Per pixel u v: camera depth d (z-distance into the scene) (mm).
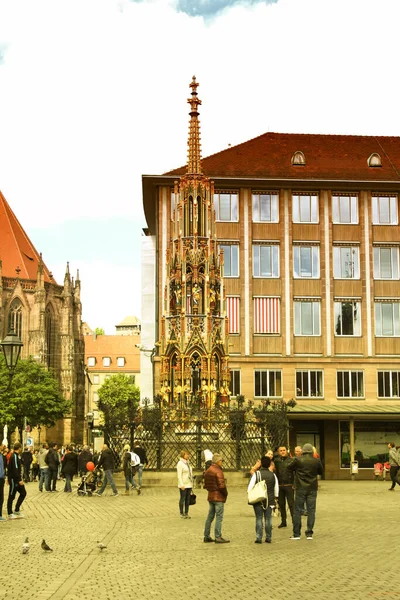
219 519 19031
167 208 67438
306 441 61594
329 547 18000
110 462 35094
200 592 12797
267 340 66312
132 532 21359
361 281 67438
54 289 123688
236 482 37312
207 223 44469
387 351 67000
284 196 67750
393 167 70938
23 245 132000
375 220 68125
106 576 14375
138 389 161000
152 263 71375
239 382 65750
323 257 67438
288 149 71938
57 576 14336
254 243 67188
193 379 42375
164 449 38281
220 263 44156
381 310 67438
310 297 67062
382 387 66500
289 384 65938
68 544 18906
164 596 12461
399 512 27641
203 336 42469
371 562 15734
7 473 25266
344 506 30297
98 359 183875
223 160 69375
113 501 31969
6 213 132375
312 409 61000
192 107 46250
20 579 14055
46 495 35938
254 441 38344
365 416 59250
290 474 22375
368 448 61312
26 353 118562
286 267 67000
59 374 123188
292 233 67500
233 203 67500
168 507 29125
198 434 38031
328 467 61000
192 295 43344
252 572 14719
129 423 38938
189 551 17625
